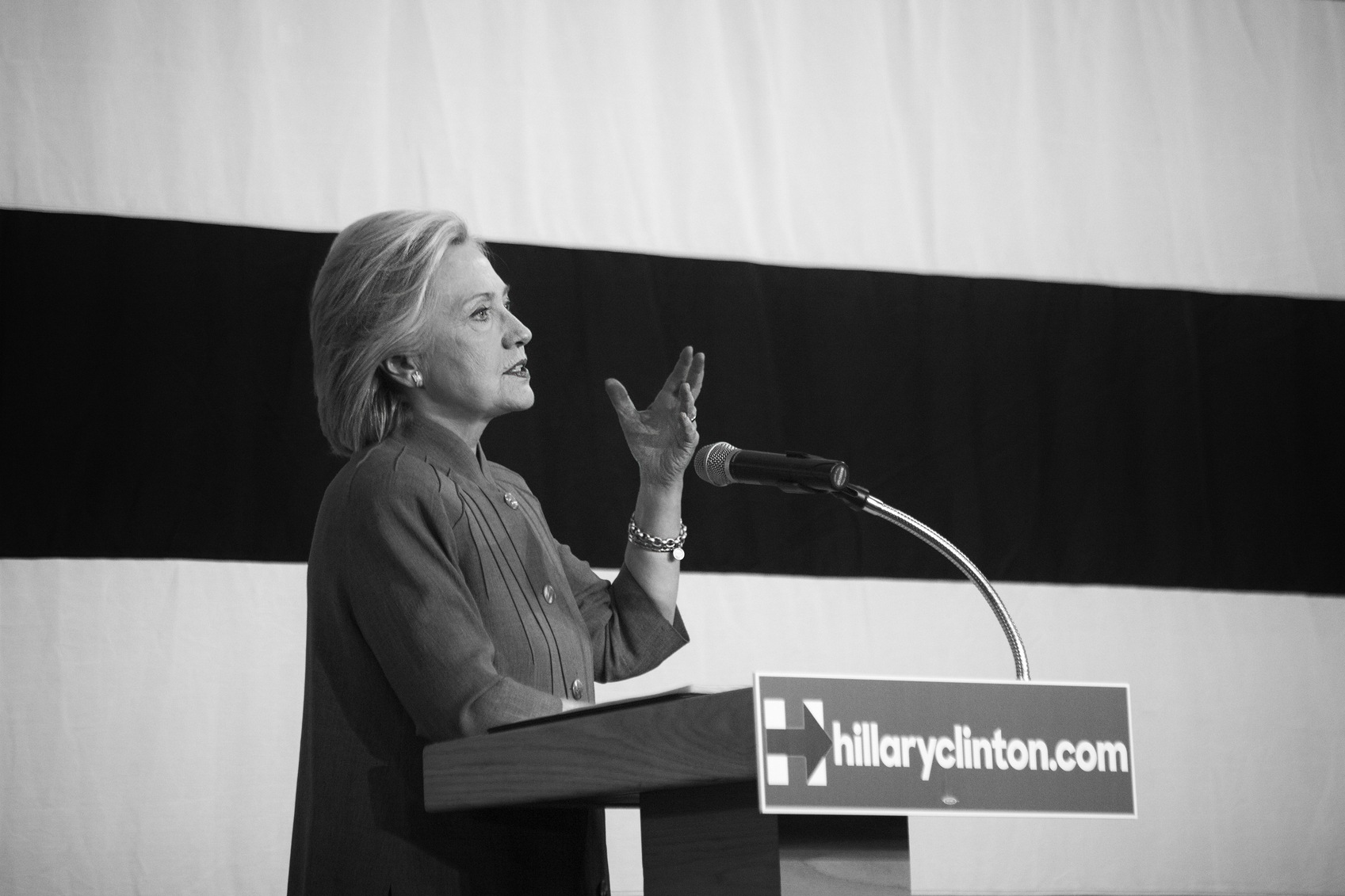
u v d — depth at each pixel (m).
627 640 6.29
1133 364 11.02
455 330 5.72
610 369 9.83
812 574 10.04
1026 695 3.86
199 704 8.68
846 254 10.52
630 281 9.97
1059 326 10.91
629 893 9.23
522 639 5.29
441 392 5.75
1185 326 11.19
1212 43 11.61
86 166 8.97
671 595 6.36
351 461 5.56
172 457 8.88
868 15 10.87
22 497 8.59
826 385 10.30
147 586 8.71
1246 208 11.46
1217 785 10.59
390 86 9.66
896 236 10.66
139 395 8.87
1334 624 11.05
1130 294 11.09
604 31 10.22
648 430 6.33
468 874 5.00
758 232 10.34
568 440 9.65
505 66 9.93
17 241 8.77
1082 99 11.24
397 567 5.03
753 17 10.59
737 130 10.41
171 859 8.48
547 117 9.98
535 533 5.71
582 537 9.57
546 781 4.18
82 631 8.55
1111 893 10.26
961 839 10.06
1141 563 10.77
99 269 8.91
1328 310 11.48
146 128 9.09
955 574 10.37
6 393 8.65
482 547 5.32
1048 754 3.86
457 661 4.85
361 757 5.11
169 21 9.23
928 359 10.58
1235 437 11.12
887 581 10.20
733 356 10.12
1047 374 10.83
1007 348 10.77
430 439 5.67
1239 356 11.25
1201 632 10.79
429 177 9.66
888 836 4.00
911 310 10.60
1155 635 10.70
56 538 8.61
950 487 10.46
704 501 9.90
